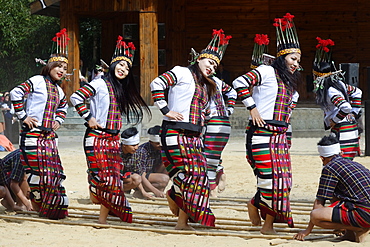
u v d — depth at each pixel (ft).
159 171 37.68
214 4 102.94
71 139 80.12
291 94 26.07
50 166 29.12
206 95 26.68
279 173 25.29
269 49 103.96
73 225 27.96
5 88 134.82
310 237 25.39
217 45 26.89
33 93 29.14
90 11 84.02
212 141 33.01
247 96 25.53
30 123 28.66
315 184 42.06
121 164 28.27
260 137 25.55
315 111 84.94
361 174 23.56
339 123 33.68
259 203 25.63
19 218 28.99
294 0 104.37
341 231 25.85
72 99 27.07
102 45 104.47
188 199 25.64
